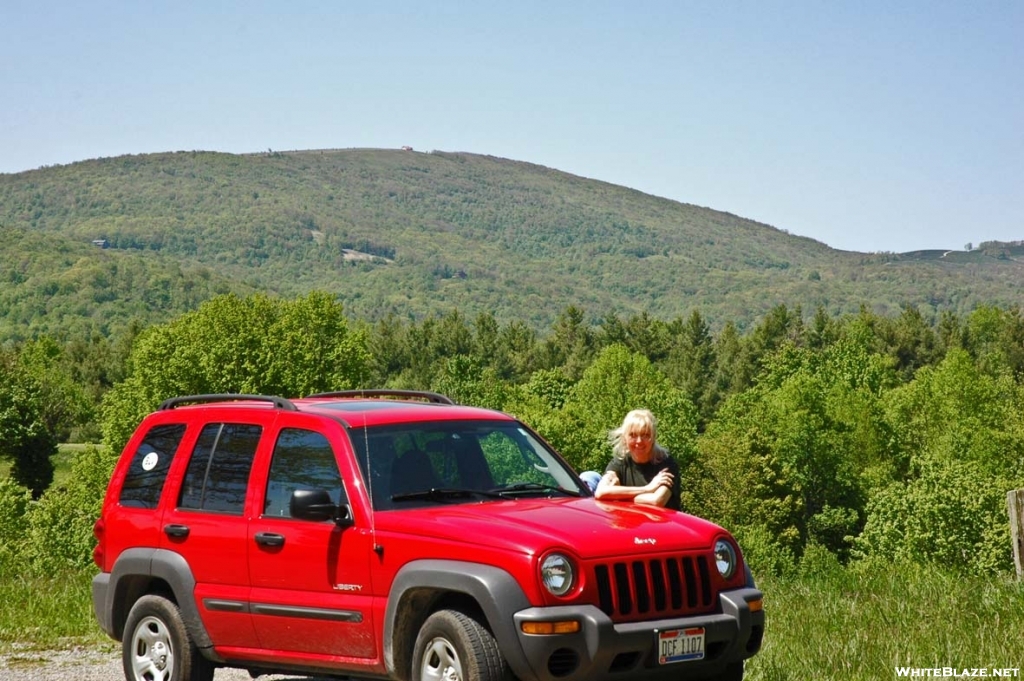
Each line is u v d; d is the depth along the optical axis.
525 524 6.30
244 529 7.29
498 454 7.33
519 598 5.95
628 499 8.06
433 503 6.83
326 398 8.47
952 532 48.81
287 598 7.02
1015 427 86.75
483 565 6.11
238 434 7.70
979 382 98.88
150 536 7.88
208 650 7.53
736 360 150.50
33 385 98.25
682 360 154.00
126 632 8.00
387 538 6.54
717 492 81.19
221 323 72.12
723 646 6.36
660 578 6.27
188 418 8.09
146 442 8.31
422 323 173.38
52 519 58.78
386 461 6.98
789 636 8.86
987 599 9.81
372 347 166.75
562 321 170.00
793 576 14.02
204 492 7.70
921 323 154.50
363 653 6.66
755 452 83.81
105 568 8.20
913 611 9.64
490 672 6.00
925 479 53.19
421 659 6.32
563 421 72.88
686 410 86.56
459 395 99.88
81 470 66.44
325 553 6.82
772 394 101.38
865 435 93.50
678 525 6.61
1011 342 146.50
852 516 84.38
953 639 8.34
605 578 6.10
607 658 5.95
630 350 164.75
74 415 132.38
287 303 78.12
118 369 160.12
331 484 7.00
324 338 77.19
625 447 8.34
